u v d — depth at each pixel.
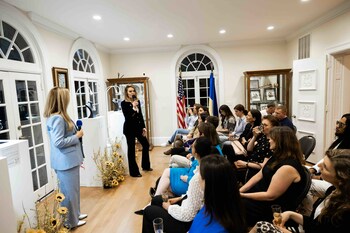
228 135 3.89
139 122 3.93
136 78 5.70
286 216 1.45
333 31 3.78
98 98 5.44
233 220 1.09
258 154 2.56
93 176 3.50
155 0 3.01
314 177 2.19
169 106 6.11
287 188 1.63
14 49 3.07
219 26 4.33
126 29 4.22
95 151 3.47
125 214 2.72
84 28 4.06
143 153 4.14
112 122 3.91
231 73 5.86
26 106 3.20
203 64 6.11
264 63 5.75
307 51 4.61
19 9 3.09
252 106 5.68
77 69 4.61
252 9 3.50
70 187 2.33
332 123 3.99
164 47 5.88
